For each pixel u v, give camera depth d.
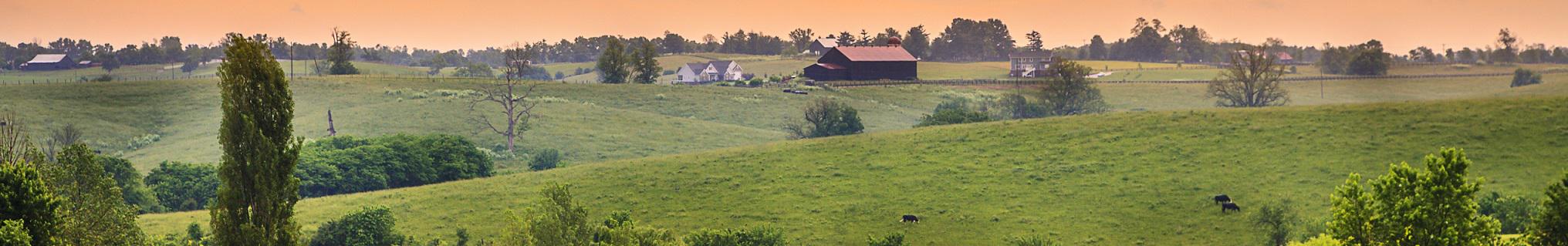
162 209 74.50
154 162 104.50
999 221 66.00
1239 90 161.50
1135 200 68.75
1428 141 77.06
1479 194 65.44
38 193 38.09
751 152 86.38
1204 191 69.62
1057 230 63.91
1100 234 62.75
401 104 135.62
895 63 191.38
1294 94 181.50
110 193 45.31
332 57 194.50
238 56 40.91
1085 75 150.00
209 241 57.56
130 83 148.38
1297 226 60.44
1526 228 38.72
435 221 68.69
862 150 84.81
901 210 69.12
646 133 121.69
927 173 77.38
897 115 148.50
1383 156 74.94
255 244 40.38
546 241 48.41
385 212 61.00
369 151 87.31
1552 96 86.00
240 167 40.81
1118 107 165.88
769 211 70.06
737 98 152.38
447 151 91.12
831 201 71.69
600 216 70.69
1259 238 59.91
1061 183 73.31
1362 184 70.06
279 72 41.78
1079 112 144.12
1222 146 79.75
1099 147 81.62
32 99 133.50
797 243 63.50
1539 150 73.25
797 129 119.31
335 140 92.94
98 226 44.16
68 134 115.19
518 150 112.62
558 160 102.06
